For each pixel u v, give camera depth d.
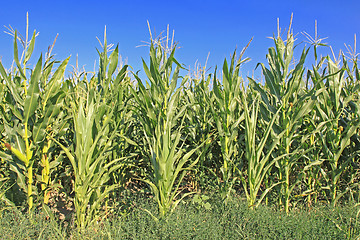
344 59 4.14
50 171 3.66
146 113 3.63
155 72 3.46
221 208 3.55
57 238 2.89
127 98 4.07
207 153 4.61
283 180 3.69
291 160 3.61
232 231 3.07
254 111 3.69
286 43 3.65
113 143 3.72
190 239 2.85
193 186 4.71
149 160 4.02
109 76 3.60
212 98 4.55
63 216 3.64
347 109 4.16
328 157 3.81
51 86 3.37
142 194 3.97
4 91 3.96
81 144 3.05
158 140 3.36
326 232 3.03
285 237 2.94
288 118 3.61
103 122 3.61
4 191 3.31
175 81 3.60
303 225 3.11
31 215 3.15
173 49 3.36
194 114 4.84
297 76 3.50
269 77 3.77
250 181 3.50
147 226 3.08
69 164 4.19
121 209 3.82
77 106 3.67
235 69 3.79
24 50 3.28
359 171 4.12
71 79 4.32
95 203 3.24
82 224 3.06
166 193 3.34
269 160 4.02
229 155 3.87
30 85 3.12
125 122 4.06
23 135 3.29
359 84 3.76
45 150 3.54
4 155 3.25
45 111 3.36
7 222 2.97
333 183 3.80
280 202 3.76
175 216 3.19
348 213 3.41
